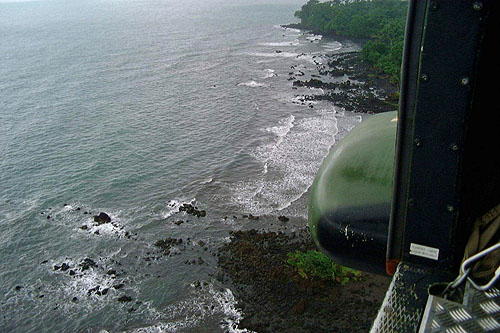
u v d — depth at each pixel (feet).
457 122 9.90
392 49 272.10
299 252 101.09
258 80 264.11
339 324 84.53
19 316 92.27
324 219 14.07
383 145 14.61
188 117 203.62
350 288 92.79
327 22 446.19
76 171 153.69
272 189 134.21
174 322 88.02
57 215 127.54
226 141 172.65
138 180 145.38
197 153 163.32
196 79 273.95
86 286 99.09
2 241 116.06
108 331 87.35
